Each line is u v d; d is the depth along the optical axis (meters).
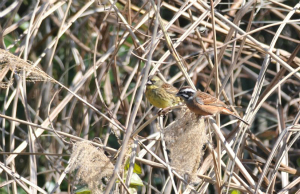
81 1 14.84
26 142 9.48
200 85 14.91
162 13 15.10
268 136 14.36
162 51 14.41
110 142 14.27
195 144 7.67
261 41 15.41
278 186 12.68
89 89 13.43
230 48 12.60
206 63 13.17
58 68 14.98
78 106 13.43
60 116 13.95
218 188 8.09
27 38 9.77
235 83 16.50
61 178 8.81
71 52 14.26
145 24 14.20
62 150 13.38
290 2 15.22
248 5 9.83
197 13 12.79
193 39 12.67
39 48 14.86
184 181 8.18
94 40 14.68
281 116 10.05
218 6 15.16
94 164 7.95
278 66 10.98
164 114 9.21
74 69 15.12
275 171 7.86
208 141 8.48
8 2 15.12
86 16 13.96
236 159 8.07
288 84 14.63
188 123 7.80
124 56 15.55
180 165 7.76
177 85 14.72
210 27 10.93
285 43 15.45
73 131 12.26
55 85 13.71
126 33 10.55
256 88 9.02
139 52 10.69
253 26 14.30
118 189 8.19
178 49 13.63
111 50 10.79
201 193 8.51
